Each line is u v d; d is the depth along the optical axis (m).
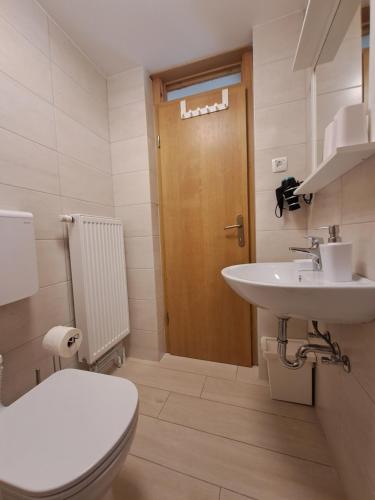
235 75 1.64
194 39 1.40
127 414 0.71
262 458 0.98
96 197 1.54
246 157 1.53
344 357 0.82
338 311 0.60
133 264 1.73
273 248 1.41
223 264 1.64
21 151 1.06
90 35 1.33
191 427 1.14
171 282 1.78
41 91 1.16
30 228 1.00
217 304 1.68
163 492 0.87
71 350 1.09
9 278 0.91
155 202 1.71
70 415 0.71
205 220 1.65
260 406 1.27
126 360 1.75
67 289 1.31
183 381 1.50
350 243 0.71
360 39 0.75
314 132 1.14
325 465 0.95
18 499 0.53
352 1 0.80
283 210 1.37
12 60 1.02
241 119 1.51
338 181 0.89
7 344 1.00
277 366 1.28
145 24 1.28
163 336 1.81
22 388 1.06
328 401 1.02
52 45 1.23
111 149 1.70
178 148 1.67
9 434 0.65
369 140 0.63
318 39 0.98
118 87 1.65
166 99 1.79
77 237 1.27
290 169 1.34
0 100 0.97
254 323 1.63
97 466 0.57
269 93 1.34
